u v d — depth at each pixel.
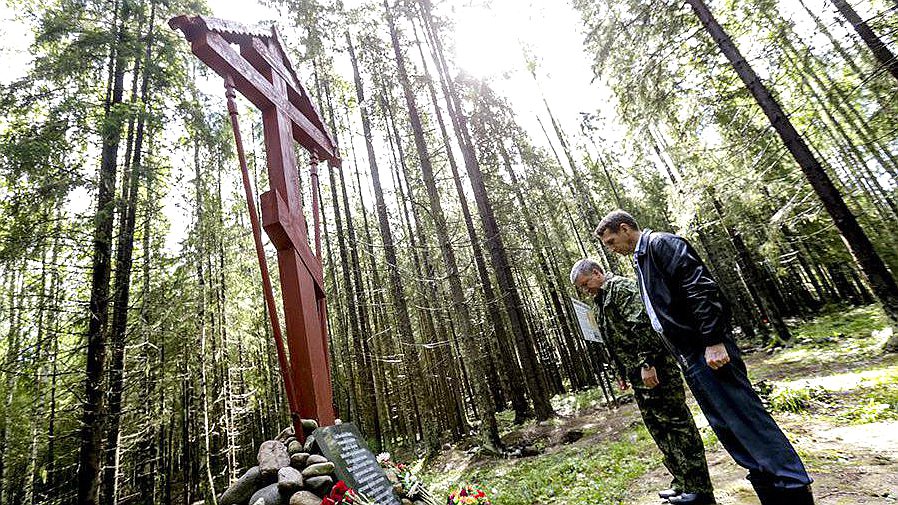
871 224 13.81
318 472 2.62
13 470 11.97
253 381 18.83
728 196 9.16
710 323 1.82
